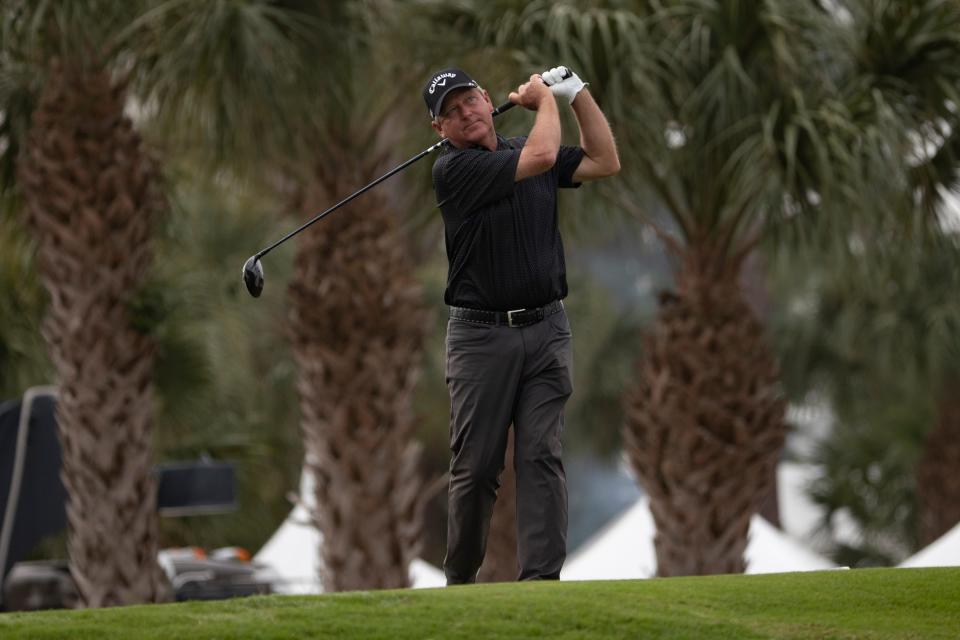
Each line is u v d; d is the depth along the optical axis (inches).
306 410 1437.0
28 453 1483.8
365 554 1403.8
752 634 564.1
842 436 2768.2
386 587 1403.8
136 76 1406.3
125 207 1346.0
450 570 742.5
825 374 2652.6
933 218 1397.6
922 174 1364.4
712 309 1360.7
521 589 639.1
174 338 1797.5
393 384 1423.5
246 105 1355.8
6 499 1467.8
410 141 1469.0
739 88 1317.7
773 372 1373.0
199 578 1606.8
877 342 2444.6
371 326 1414.9
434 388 2652.6
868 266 1423.5
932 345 2316.7
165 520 2140.7
